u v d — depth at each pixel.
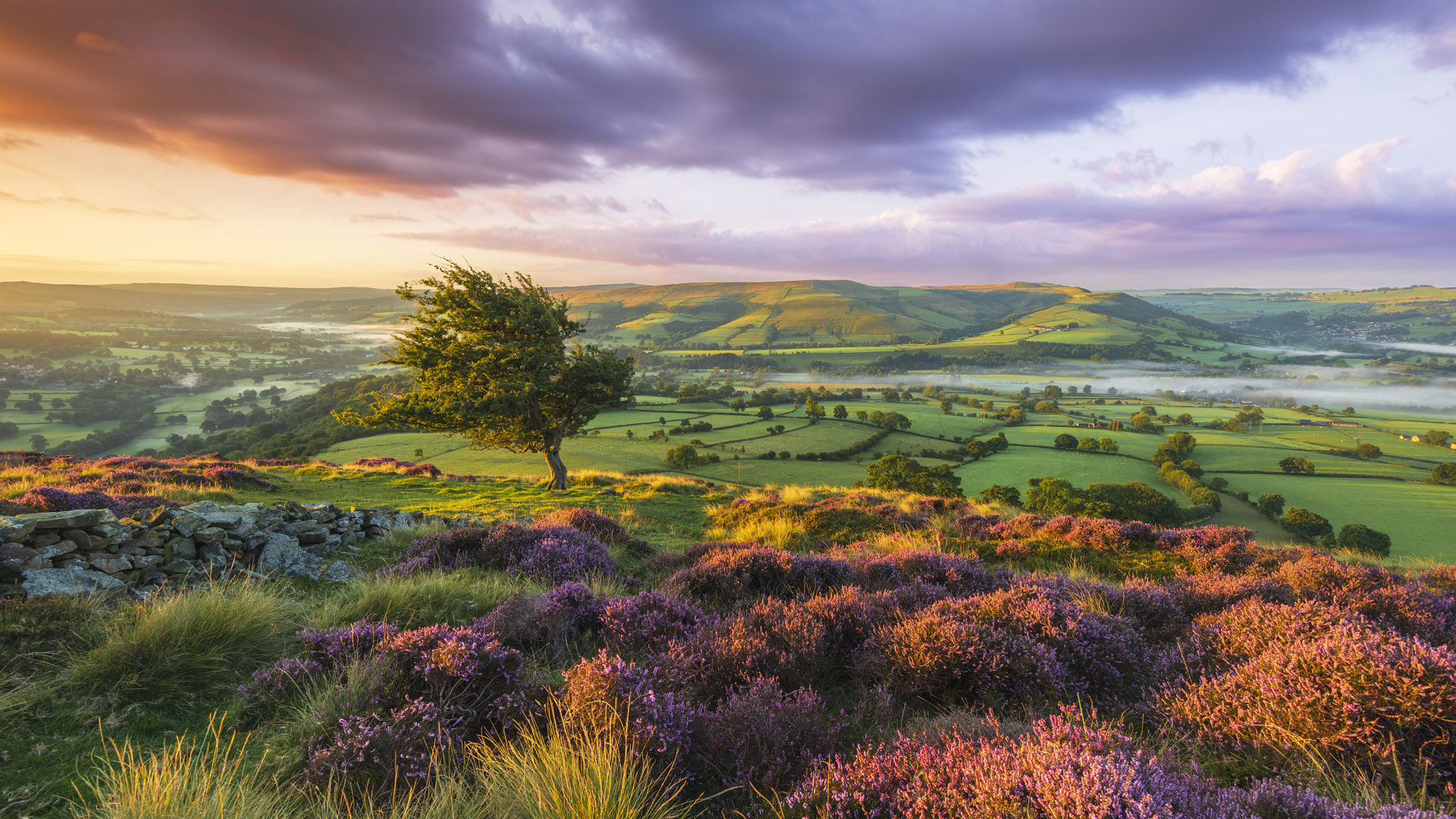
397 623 6.21
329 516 9.75
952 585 8.45
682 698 4.46
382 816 3.24
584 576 8.80
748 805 3.56
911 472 73.75
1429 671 3.64
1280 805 3.10
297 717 4.29
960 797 3.11
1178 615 6.86
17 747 3.67
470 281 25.23
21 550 5.69
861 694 5.05
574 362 25.97
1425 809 3.11
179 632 4.91
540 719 4.34
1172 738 4.09
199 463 22.67
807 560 9.32
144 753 3.77
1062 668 4.86
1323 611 5.26
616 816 3.12
